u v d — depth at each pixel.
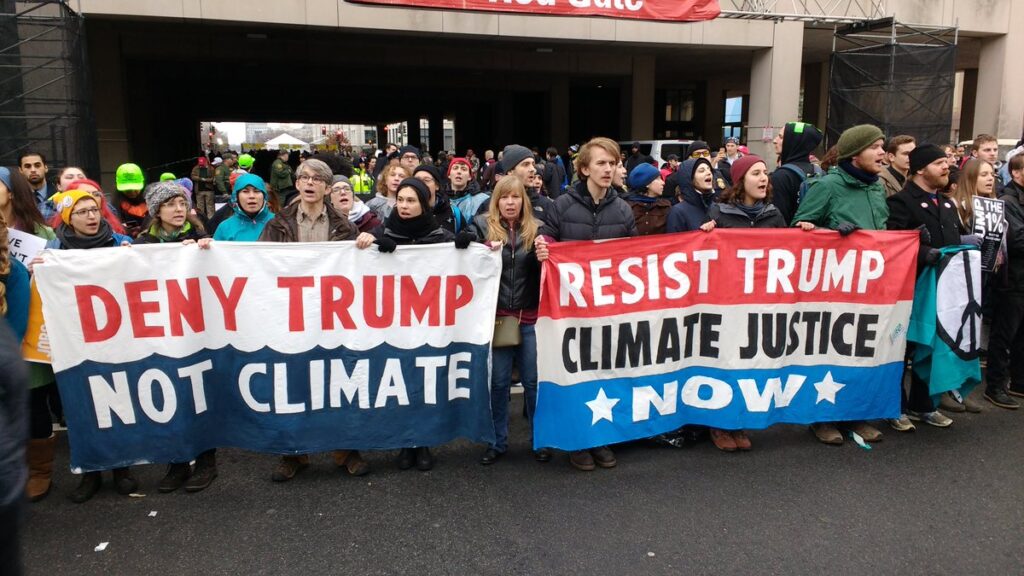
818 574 3.09
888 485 3.94
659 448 4.50
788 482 3.98
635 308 4.21
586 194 4.34
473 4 12.41
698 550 3.28
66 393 3.69
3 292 3.43
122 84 17.88
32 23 9.27
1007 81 19.88
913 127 15.64
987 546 3.32
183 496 3.85
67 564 3.18
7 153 9.41
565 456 4.38
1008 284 5.12
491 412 4.09
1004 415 5.09
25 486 1.66
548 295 4.02
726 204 4.53
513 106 31.81
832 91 16.91
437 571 3.12
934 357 4.60
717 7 13.89
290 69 24.67
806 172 5.53
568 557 3.22
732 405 4.42
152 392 3.80
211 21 14.38
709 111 31.48
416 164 6.60
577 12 12.97
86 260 3.68
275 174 15.73
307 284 3.92
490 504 3.73
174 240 4.50
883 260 4.50
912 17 18.17
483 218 4.37
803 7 16.59
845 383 4.53
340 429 4.01
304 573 3.11
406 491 3.90
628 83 24.23
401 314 4.01
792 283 4.41
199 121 44.94
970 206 5.07
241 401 3.93
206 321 3.86
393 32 15.65
